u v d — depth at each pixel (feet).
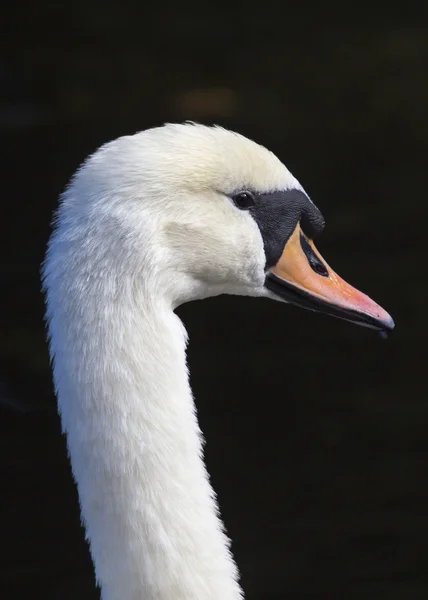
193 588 19.71
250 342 48.03
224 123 70.69
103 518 19.72
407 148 67.26
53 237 20.18
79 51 81.51
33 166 63.16
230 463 40.19
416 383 44.55
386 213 58.85
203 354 47.14
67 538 36.27
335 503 38.06
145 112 71.77
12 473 39.01
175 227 20.63
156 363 19.83
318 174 63.93
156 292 20.08
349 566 35.12
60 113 71.05
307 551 35.88
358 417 42.57
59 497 38.04
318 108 73.26
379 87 76.59
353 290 23.98
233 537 36.42
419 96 74.95
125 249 19.72
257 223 22.40
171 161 20.62
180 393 20.02
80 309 19.63
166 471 19.72
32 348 46.14
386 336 24.08
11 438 40.88
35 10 88.02
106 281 19.65
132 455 19.62
